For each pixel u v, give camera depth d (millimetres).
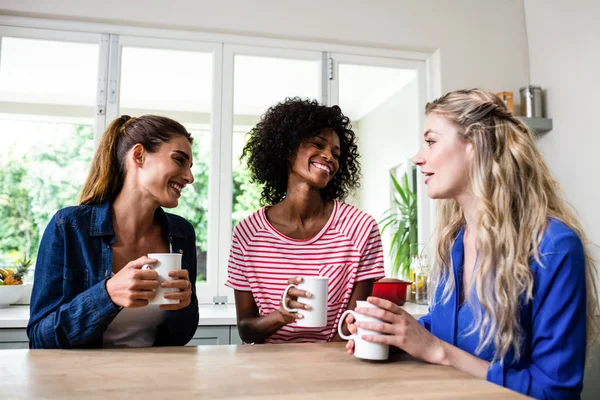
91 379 771
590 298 1018
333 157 1396
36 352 982
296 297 1122
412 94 2807
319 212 1437
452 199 1219
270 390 721
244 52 2578
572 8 2488
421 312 2182
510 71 2830
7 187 2359
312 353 1002
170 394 692
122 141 1258
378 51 2742
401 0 2723
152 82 2486
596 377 1756
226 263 2473
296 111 1409
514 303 933
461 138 1061
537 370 890
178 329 1250
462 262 1116
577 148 2477
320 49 2664
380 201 2711
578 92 2465
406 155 2756
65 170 2410
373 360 944
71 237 1193
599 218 2324
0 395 683
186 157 1252
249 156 1645
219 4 2494
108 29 2434
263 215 1411
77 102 2426
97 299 1007
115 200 1284
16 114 2375
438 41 2754
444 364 921
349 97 2713
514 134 1031
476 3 2826
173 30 2500
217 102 2527
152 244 1338
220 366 873
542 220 957
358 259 1349
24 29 2361
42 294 1133
